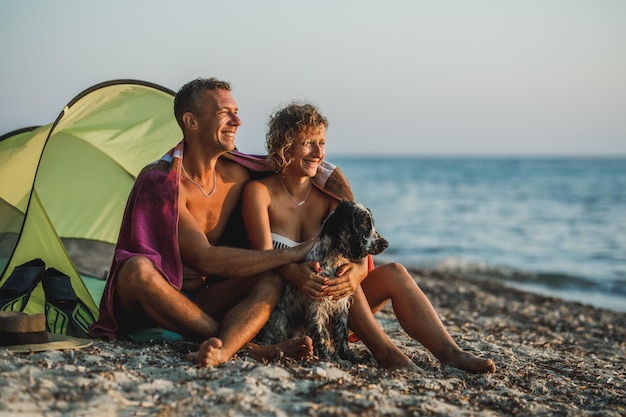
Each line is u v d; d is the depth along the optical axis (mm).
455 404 3805
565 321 10031
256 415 3295
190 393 3510
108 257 7000
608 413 4027
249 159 5004
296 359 4223
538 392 4410
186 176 4777
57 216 6895
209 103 4633
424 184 58031
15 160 5469
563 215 32469
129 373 3764
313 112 4758
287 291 4562
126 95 6496
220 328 4352
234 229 5016
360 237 4480
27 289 4906
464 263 18406
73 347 4184
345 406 3510
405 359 4488
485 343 6203
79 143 6684
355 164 127688
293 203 4934
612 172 82188
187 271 4766
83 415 3172
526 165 113562
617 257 20219
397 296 4719
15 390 3340
